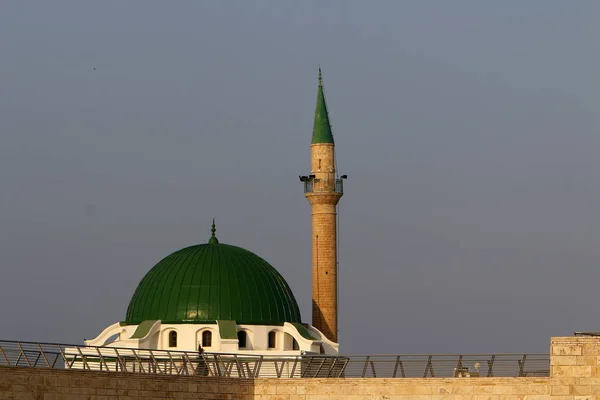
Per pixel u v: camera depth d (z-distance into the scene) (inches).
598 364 5536.4
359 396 5856.3
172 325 7549.2
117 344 7460.6
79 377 5339.6
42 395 5191.9
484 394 5679.1
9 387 5083.7
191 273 7687.0
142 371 6008.9
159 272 7790.4
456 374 5871.1
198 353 6254.9
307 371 6609.3
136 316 7701.8
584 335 5713.6
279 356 6983.3
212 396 5856.3
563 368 5570.9
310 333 7790.4
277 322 7682.1
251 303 7647.6
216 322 7524.6
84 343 7662.4
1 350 5221.5
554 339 5590.6
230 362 6392.7
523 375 5762.8
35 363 5329.7
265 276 7824.8
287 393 5935.0
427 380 5777.6
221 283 7652.6
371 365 5999.0
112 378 5462.6
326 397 5895.7
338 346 7839.6
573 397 5546.3
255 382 5974.4
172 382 5698.8
